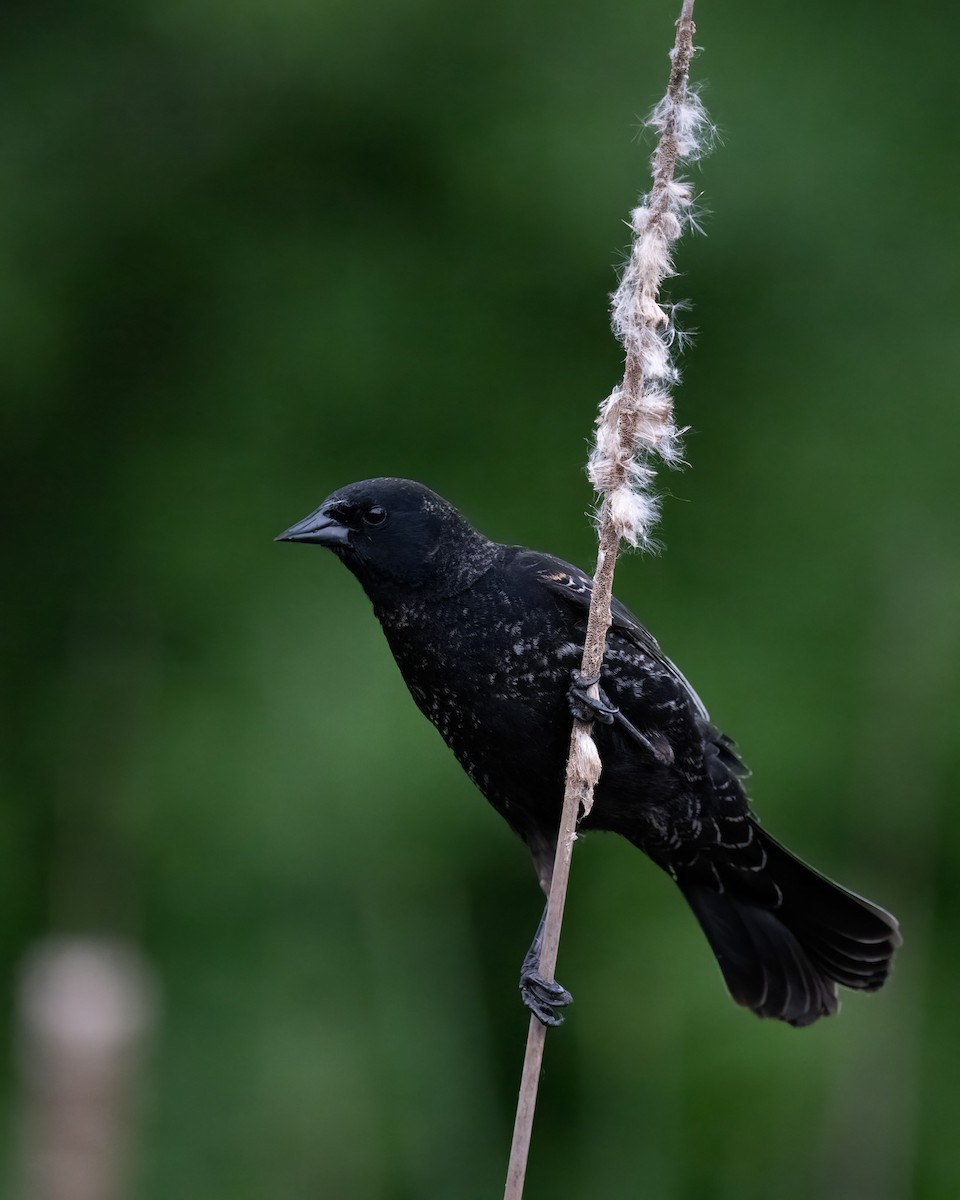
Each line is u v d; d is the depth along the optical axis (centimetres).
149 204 1239
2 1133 1080
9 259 1199
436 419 1216
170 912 1105
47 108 1240
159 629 1188
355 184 1239
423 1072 1050
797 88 1187
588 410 1212
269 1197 1018
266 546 1193
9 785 1194
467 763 686
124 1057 655
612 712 589
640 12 1193
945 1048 1082
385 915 1083
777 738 1113
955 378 1193
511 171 1188
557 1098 1122
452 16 1191
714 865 740
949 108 1202
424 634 663
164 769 1137
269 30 1168
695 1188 1027
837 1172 1011
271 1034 1062
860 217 1188
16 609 1233
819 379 1209
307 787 1099
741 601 1176
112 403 1253
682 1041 1057
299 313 1227
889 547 1173
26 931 1155
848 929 742
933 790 1102
